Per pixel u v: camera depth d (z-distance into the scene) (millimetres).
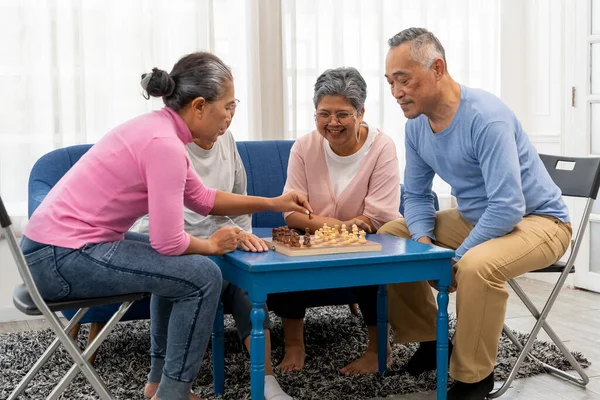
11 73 3721
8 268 3803
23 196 3770
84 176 2020
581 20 4246
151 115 2084
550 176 2799
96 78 3865
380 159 2848
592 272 4309
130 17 3912
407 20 4586
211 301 2027
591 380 2705
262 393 2008
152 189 1962
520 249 2375
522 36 4875
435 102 2484
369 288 2732
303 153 2895
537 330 2582
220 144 2711
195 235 2672
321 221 2768
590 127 4262
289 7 4230
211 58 2102
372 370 2730
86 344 3201
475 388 2338
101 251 1972
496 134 2398
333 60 4371
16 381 2670
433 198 2920
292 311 2795
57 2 3756
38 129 3781
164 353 2396
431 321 2674
